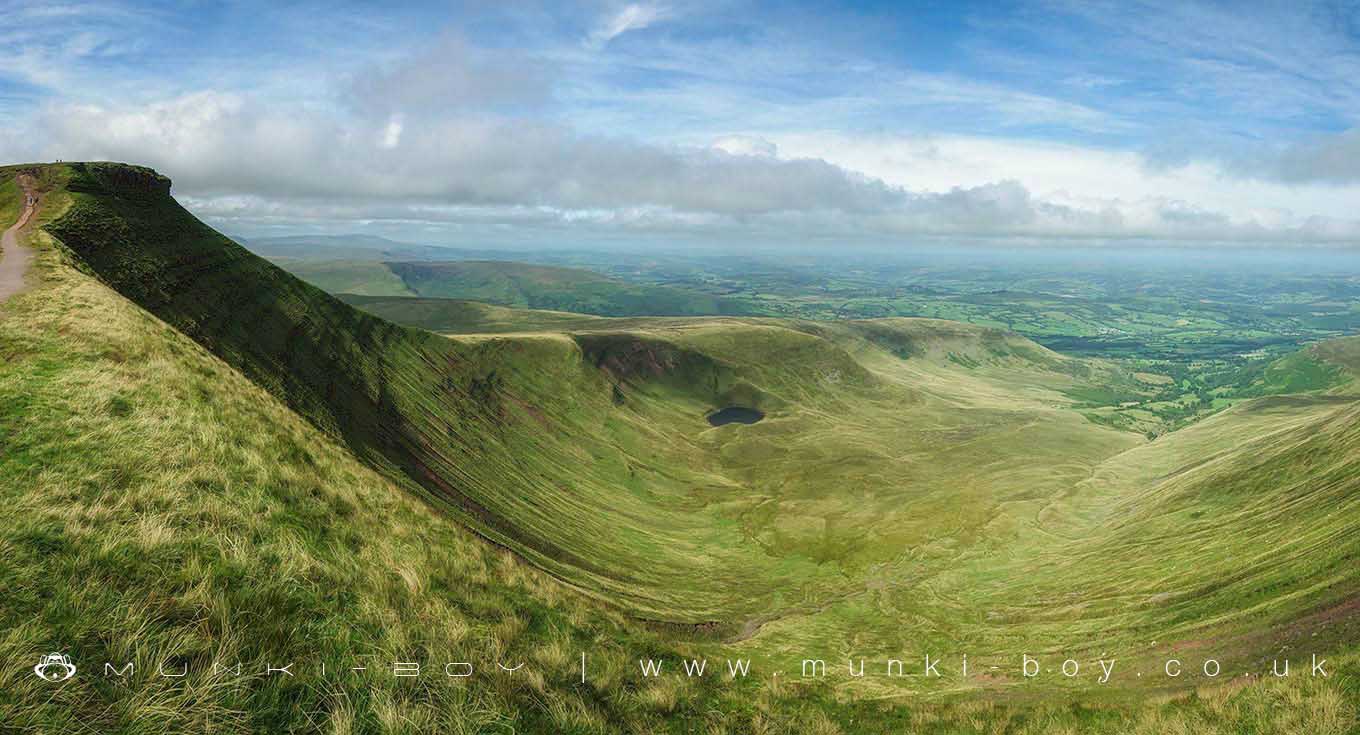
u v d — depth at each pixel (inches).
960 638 2573.8
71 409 709.9
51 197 2586.1
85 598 381.4
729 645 2126.0
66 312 1193.4
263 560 502.9
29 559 402.6
